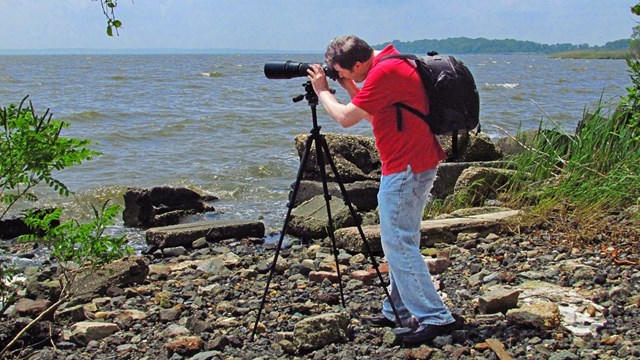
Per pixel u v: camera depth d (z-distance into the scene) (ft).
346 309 18.49
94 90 151.23
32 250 29.73
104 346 16.66
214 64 453.99
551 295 18.65
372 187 35.04
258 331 17.21
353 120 14.64
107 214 17.02
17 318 17.49
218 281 22.84
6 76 227.40
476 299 18.69
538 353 14.89
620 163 29.09
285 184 47.60
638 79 32.17
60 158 15.37
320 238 29.86
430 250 24.57
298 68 15.58
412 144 14.61
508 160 36.14
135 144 67.62
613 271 20.52
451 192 34.53
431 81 14.33
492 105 110.83
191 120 86.02
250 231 31.17
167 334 17.17
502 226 26.68
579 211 26.63
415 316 15.69
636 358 14.32
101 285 21.18
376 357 15.17
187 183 47.65
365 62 14.83
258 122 84.84
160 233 29.30
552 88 173.88
